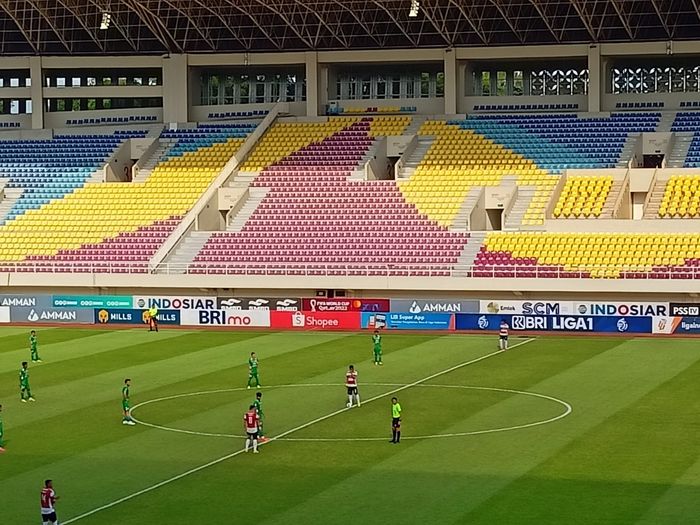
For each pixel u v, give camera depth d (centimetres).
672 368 5331
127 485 3322
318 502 3120
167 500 3158
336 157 8788
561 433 3947
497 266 7088
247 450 3734
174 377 5228
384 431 4025
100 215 8369
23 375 4688
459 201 8031
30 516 3027
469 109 9231
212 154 9038
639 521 2919
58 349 6194
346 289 7194
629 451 3669
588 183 8081
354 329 7088
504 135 8812
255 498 3169
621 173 8106
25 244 8106
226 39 9306
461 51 9031
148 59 9450
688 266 6944
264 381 5100
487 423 4128
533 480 3322
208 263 7562
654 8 8469
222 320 7306
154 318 7044
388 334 6788
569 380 5025
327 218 8025
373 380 5103
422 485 3284
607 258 7169
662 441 3806
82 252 7950
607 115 8831
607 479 3322
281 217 8088
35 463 3606
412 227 7819
